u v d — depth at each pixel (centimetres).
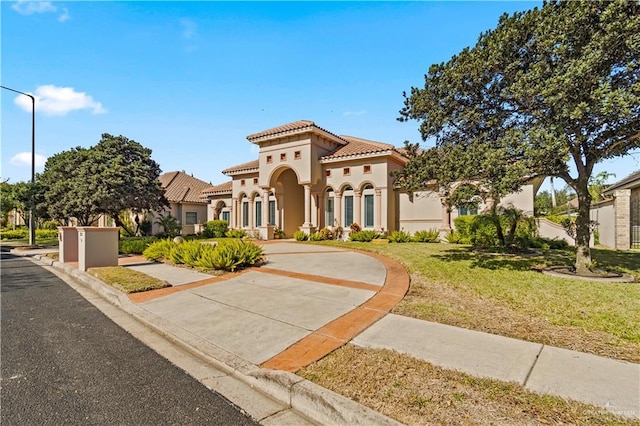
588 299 637
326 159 2134
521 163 765
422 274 903
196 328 569
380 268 1016
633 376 364
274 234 2292
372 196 2025
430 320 560
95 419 325
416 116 1063
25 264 1428
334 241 1928
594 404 312
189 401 361
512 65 812
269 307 666
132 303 732
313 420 332
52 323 628
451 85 941
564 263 1042
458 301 669
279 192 2372
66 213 2009
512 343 458
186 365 452
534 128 771
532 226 1355
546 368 384
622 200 1578
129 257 1534
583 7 679
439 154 1047
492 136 922
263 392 383
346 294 736
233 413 340
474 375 371
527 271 914
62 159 2294
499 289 731
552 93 706
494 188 838
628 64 653
